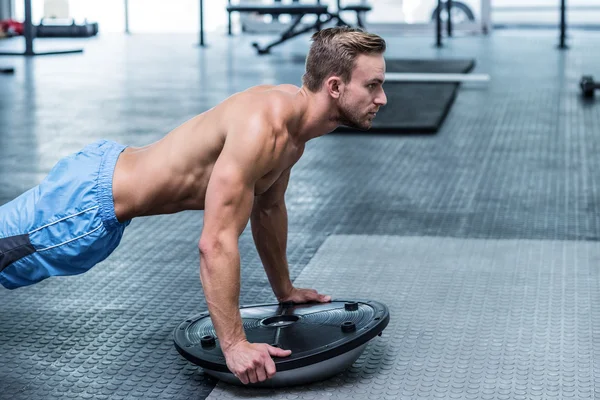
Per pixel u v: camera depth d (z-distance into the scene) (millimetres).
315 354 1930
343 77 1957
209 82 7902
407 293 2641
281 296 2334
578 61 9164
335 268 2898
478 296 2605
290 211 3639
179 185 2066
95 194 2094
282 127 1942
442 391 1979
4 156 4695
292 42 12703
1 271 2158
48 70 9023
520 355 2168
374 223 3461
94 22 14703
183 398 1986
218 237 1897
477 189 3984
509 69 8531
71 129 5504
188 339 2109
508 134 5246
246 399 1971
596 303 2527
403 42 11922
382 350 2215
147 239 3301
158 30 16344
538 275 2785
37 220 2113
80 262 2174
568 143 4961
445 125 5570
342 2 14555
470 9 13539
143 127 5582
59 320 2479
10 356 2227
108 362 2189
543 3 15430
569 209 3631
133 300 2645
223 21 16672
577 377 2033
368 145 4984
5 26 13719
